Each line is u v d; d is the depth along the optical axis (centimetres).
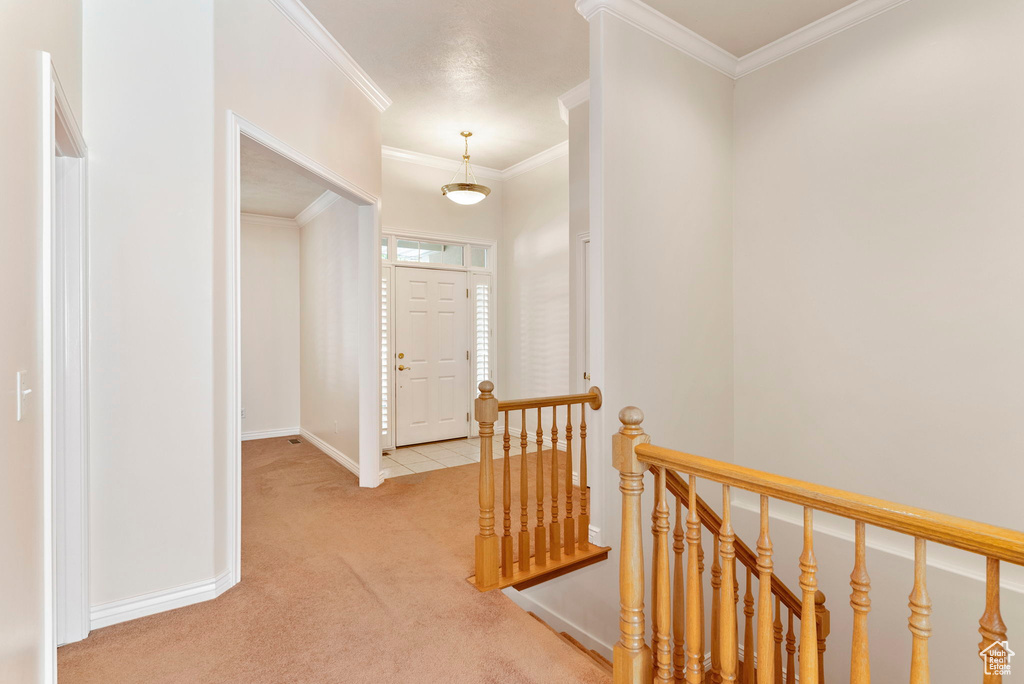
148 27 219
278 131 281
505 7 296
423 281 565
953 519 102
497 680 177
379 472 409
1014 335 244
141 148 216
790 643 267
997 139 249
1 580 105
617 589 294
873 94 293
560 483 414
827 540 305
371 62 356
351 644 196
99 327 206
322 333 532
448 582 245
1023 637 238
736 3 294
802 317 326
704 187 341
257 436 594
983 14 252
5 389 107
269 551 280
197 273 229
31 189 127
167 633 202
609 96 287
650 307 309
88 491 202
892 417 286
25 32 123
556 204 530
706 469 142
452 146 522
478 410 239
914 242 277
